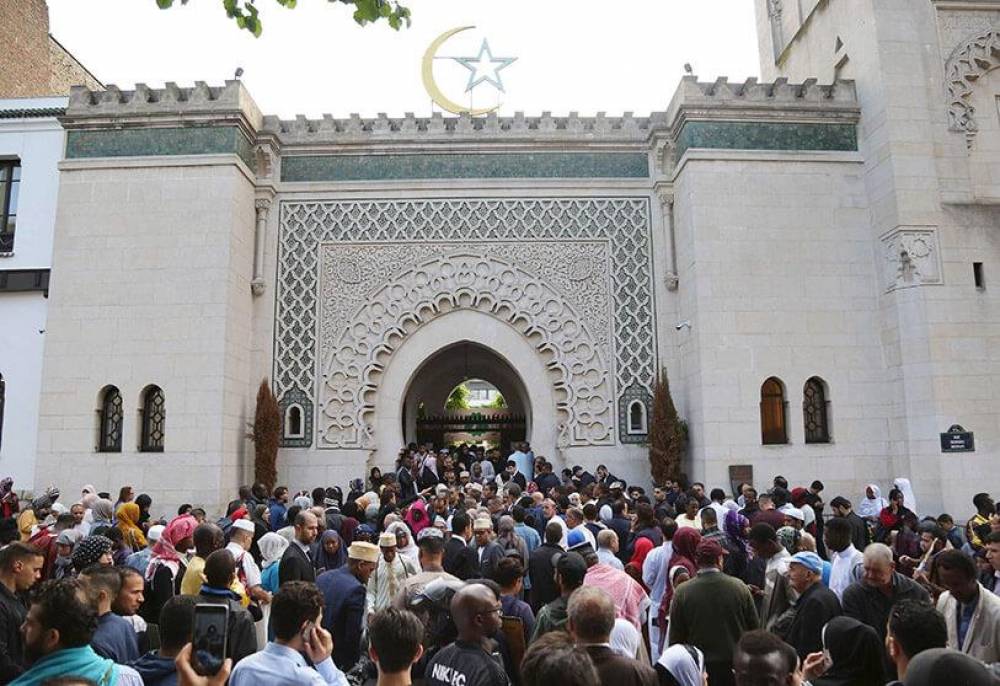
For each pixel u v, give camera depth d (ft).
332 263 49.26
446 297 49.08
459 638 11.90
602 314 49.11
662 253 49.52
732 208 46.19
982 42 46.34
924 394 42.42
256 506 31.65
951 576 13.21
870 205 46.83
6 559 13.80
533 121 50.65
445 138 49.98
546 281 49.39
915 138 44.68
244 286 47.09
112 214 45.27
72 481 42.83
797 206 46.60
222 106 45.68
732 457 43.70
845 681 11.68
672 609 15.31
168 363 43.68
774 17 65.57
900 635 10.16
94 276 44.70
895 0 46.37
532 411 48.65
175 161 45.44
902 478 41.55
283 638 11.07
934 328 42.68
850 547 18.76
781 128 47.50
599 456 47.62
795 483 43.98
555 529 21.36
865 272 46.42
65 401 43.62
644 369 48.57
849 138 47.85
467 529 23.16
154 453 42.96
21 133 51.08
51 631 10.11
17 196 51.49
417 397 61.93
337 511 30.01
